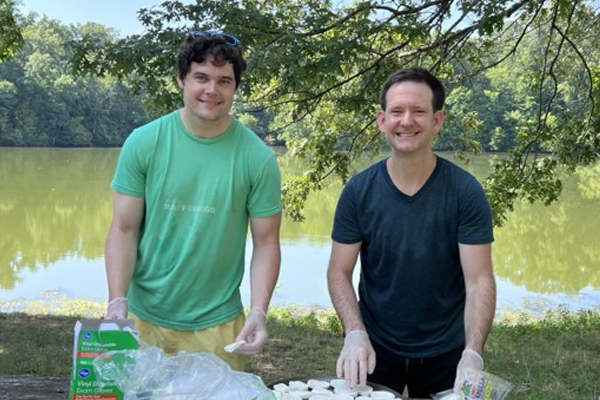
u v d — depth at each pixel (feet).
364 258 8.55
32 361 19.03
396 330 8.42
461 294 8.43
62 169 123.13
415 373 8.55
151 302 8.18
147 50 22.65
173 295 8.09
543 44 32.50
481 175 87.97
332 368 19.97
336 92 29.58
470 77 27.78
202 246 7.97
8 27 35.68
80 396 6.11
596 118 28.25
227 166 7.93
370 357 7.53
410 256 8.08
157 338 8.20
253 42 23.30
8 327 24.06
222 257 8.09
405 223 8.05
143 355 6.14
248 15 23.54
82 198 82.84
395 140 7.79
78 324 6.20
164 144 7.95
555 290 39.96
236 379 6.14
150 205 8.02
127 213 8.09
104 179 106.22
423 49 24.99
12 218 66.64
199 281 8.07
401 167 7.98
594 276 43.57
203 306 8.16
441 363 8.41
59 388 11.05
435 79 7.82
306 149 31.58
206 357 6.21
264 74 21.76
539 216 69.77
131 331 6.24
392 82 7.80
